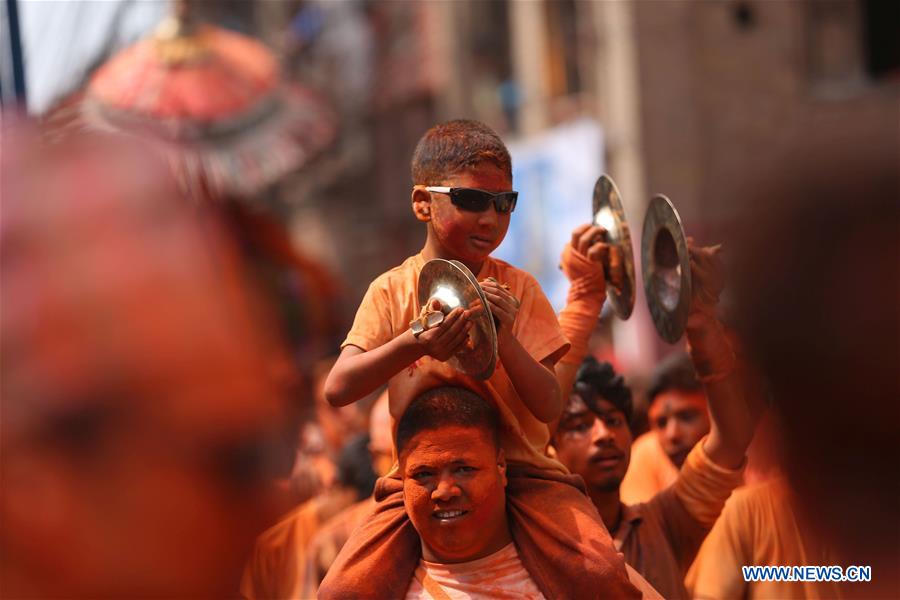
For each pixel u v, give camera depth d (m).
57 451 1.43
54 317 1.41
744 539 6.71
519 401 5.14
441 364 4.99
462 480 4.77
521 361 4.67
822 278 2.01
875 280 1.97
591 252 6.08
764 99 32.16
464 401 4.89
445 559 4.98
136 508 1.45
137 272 1.42
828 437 2.19
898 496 2.21
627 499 8.90
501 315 4.55
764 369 2.23
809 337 2.05
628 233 6.07
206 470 1.47
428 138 5.02
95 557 1.47
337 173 48.09
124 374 1.41
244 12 51.31
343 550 5.16
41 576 1.47
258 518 1.51
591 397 6.95
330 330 12.08
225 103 17.27
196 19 18.03
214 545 1.49
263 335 1.48
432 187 4.92
